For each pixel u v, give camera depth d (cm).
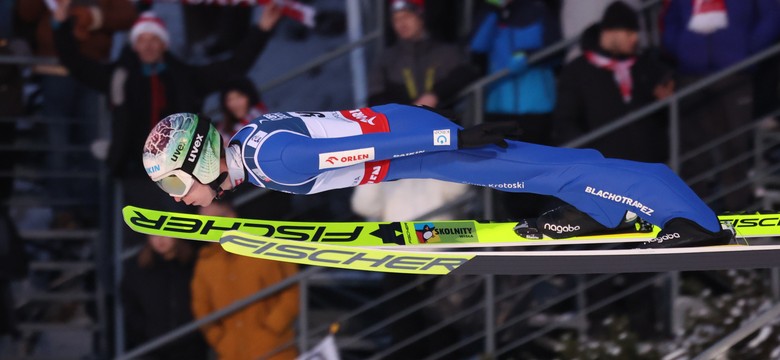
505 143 1426
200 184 1408
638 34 2131
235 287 2091
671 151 2078
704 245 1491
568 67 2148
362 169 1449
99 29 2547
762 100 2384
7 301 2383
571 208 1600
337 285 2569
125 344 2278
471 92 2162
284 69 3203
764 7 2228
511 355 2203
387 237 1728
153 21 2255
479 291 2177
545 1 2509
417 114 1448
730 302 2070
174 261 2205
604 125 2106
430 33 2419
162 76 2266
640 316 2211
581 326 2220
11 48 2562
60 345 2564
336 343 2133
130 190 2275
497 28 2216
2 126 2631
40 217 2762
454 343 2191
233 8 2680
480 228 1703
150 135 1406
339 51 2520
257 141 1371
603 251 1516
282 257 1508
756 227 1644
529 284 2092
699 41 2236
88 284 2669
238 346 2066
